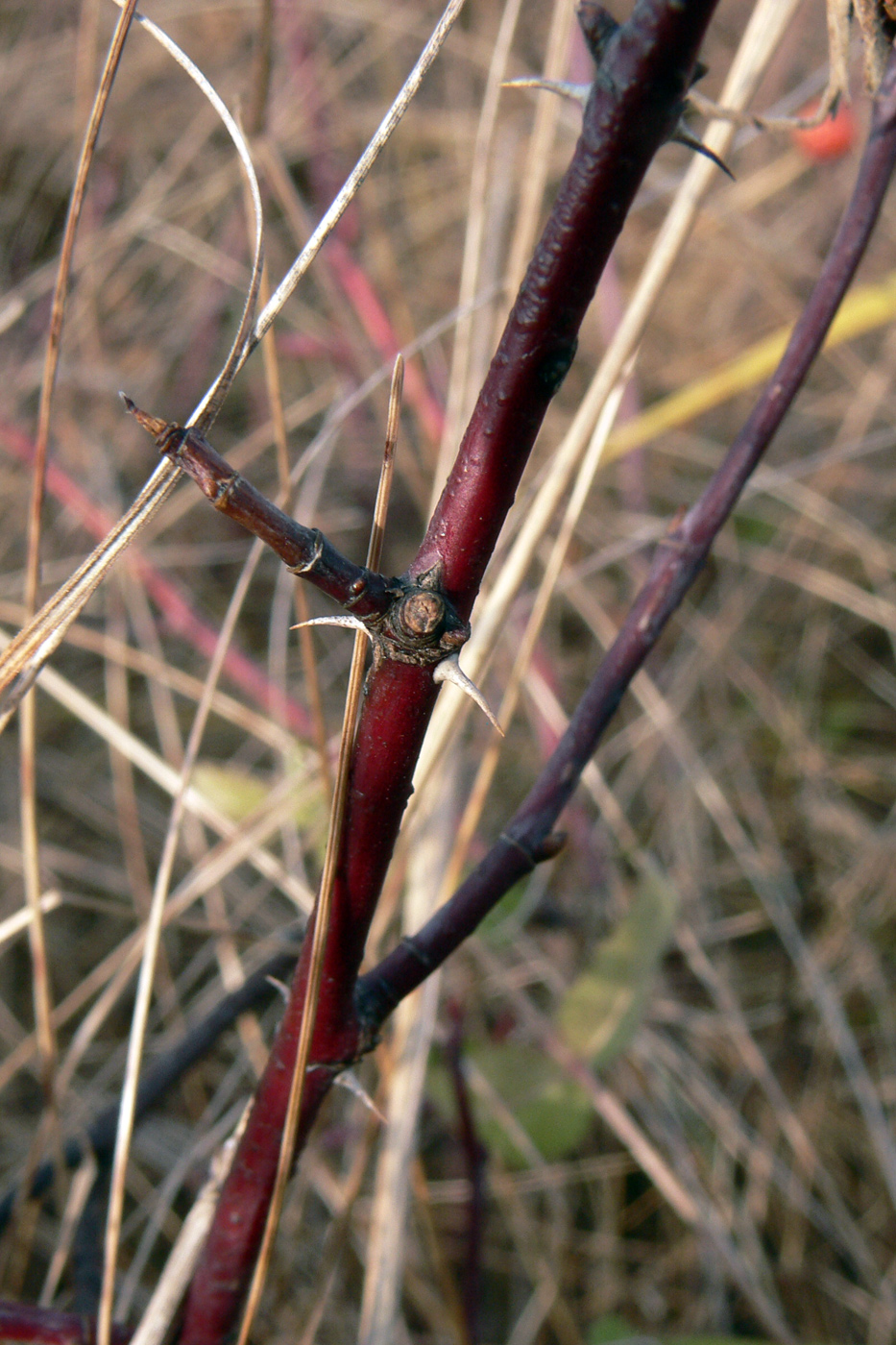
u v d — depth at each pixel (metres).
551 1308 0.47
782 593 0.74
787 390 0.25
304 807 0.44
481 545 0.20
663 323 0.82
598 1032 0.39
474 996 0.51
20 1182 0.35
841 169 0.80
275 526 0.19
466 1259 0.37
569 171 0.18
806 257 0.81
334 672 0.69
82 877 0.60
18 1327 0.27
